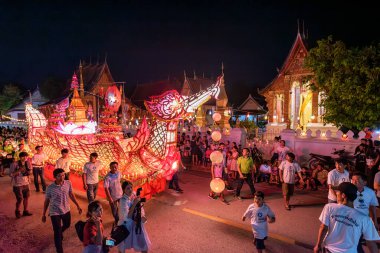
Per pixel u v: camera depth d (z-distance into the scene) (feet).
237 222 27.61
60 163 32.89
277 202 33.40
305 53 75.82
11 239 24.63
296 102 83.51
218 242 23.61
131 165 34.19
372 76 46.29
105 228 26.55
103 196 35.04
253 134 81.51
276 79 85.97
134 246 18.85
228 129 61.00
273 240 23.80
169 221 28.02
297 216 29.04
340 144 44.60
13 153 50.42
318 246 14.47
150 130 34.42
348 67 49.21
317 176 39.60
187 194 36.55
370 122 48.65
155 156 34.68
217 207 31.81
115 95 45.57
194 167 54.60
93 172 28.86
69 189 22.04
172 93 35.04
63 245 23.32
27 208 31.71
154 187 35.55
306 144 48.21
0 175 48.55
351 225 13.39
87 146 35.42
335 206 14.05
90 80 157.48
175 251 22.16
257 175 43.39
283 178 30.86
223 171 37.45
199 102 37.78
